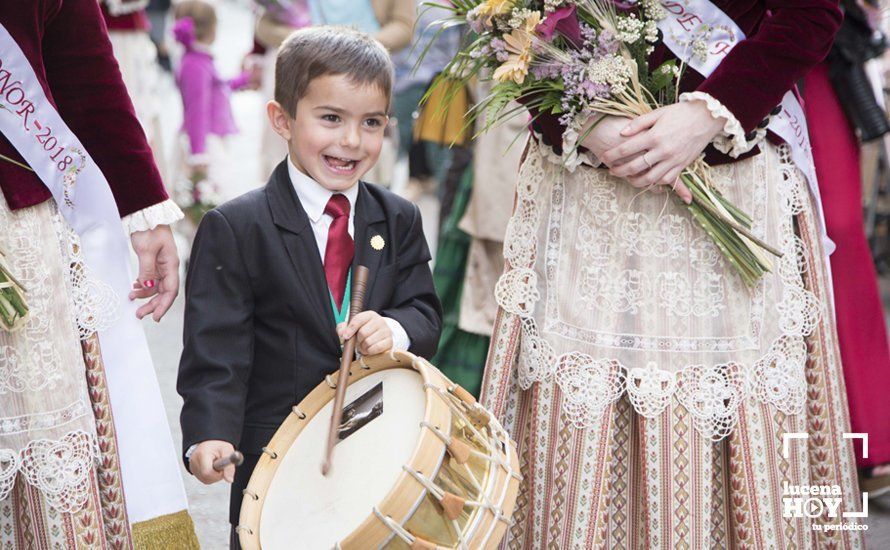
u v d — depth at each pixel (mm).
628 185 3039
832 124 4168
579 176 3098
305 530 2621
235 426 2863
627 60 2920
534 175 3207
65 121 3006
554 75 2941
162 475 3098
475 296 4965
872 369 4137
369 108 2967
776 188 3078
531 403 3248
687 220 3021
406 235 3131
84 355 2941
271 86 7375
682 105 2912
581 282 3100
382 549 2508
